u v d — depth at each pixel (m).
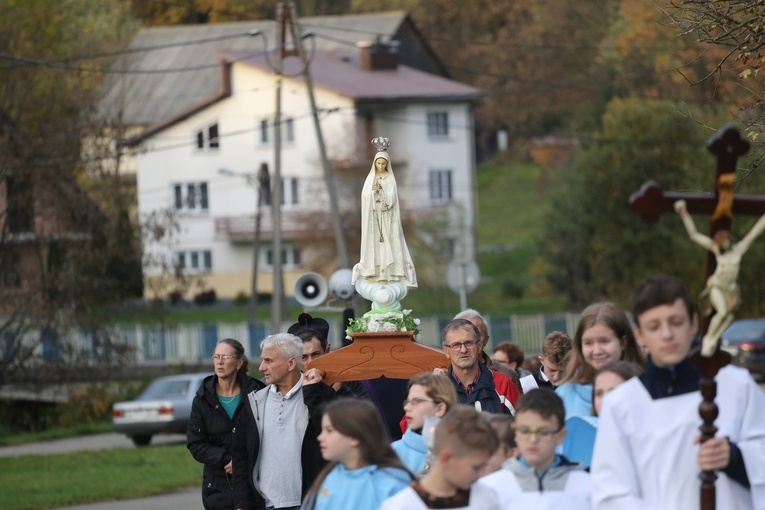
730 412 6.57
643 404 6.59
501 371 12.06
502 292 68.50
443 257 66.00
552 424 7.00
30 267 40.50
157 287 43.81
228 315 70.44
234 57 70.06
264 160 71.12
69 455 28.27
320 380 10.83
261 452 10.95
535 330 55.94
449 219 67.81
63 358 40.31
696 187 49.91
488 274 72.56
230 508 11.77
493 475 7.31
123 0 52.97
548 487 7.17
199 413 11.88
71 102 42.53
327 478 7.74
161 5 79.38
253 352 52.53
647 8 50.81
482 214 83.81
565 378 8.70
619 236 55.59
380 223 11.11
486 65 86.62
